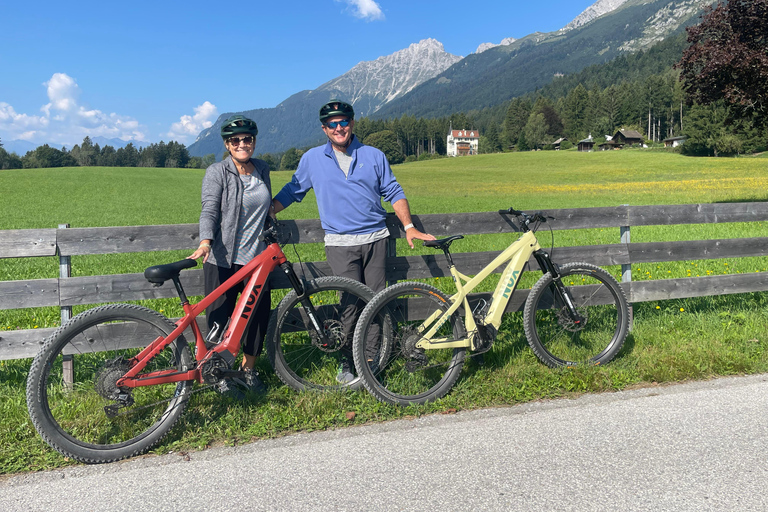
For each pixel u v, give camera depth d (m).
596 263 4.97
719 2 19.78
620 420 3.22
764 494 2.38
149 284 3.99
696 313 5.43
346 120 3.71
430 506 2.33
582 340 4.45
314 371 4.06
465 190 50.56
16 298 3.70
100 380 3.06
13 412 3.33
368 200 3.85
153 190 51.53
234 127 3.45
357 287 3.75
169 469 2.76
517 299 4.71
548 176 64.81
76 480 2.68
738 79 18.97
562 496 2.39
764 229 14.02
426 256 4.59
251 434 3.13
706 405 3.41
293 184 4.01
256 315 3.68
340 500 2.40
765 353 4.31
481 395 3.66
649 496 2.38
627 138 155.50
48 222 23.80
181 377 3.18
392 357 3.83
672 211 5.17
